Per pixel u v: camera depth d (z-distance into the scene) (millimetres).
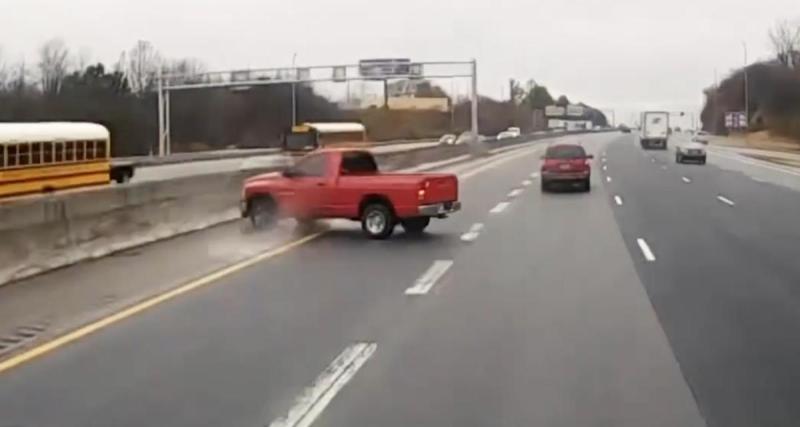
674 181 40500
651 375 8266
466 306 11695
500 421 6938
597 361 8781
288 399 7551
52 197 15180
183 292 12750
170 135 94875
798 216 24109
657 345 9445
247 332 10125
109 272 14594
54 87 92688
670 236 19641
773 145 100938
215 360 8883
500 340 9688
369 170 21219
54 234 15031
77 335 9992
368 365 8664
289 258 16422
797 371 8406
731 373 8336
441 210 20016
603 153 78688
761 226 21625
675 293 12602
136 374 8367
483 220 23562
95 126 37031
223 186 22859
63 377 8281
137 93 99375
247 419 7027
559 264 15500
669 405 7344
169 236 19406
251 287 13203
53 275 14281
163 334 10031
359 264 15625
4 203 14141
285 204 20625
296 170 20812
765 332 10070
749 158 68750
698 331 10125
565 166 34594
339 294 12602
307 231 20953
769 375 8266
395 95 142250
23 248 14070
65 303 11883
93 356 9055
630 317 10914
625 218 23812
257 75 75875
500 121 174750
